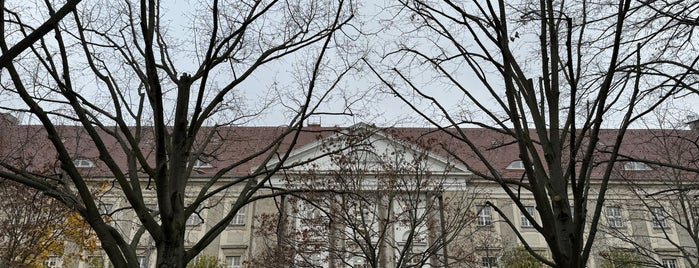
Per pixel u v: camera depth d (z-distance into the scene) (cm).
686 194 1762
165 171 668
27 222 1647
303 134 3225
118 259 643
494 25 662
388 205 1939
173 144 745
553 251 582
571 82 578
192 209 743
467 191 2562
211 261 2606
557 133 666
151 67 650
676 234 2820
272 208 2950
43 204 1675
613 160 636
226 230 2923
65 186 784
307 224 1884
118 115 804
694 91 693
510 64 709
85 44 835
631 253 2186
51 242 1761
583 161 599
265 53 905
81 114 701
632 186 1847
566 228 601
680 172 1630
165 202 671
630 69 725
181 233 690
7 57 544
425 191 1955
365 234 1656
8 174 670
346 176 1784
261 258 2325
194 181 2953
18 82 616
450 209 2144
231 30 962
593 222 611
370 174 1933
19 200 1647
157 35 1025
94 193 1697
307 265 1944
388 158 2016
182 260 685
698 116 1148
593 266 2639
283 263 1883
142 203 712
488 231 2608
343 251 1820
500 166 3038
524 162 614
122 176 690
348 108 972
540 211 596
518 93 731
